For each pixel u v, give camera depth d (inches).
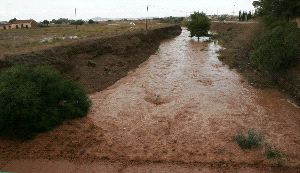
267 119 769.6
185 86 1058.1
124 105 872.9
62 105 745.0
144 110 834.8
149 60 1521.9
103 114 803.4
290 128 717.9
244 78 1146.7
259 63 1093.1
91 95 963.3
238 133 689.0
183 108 846.5
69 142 651.5
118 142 657.6
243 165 572.1
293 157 593.3
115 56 1370.6
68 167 573.6
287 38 1038.4
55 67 1024.2
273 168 561.9
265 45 1102.4
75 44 1245.7
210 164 577.3
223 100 910.4
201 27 2491.4
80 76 1082.1
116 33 1752.0
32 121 662.5
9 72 720.3
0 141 655.1
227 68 1320.1
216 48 1918.1
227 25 3073.3
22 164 581.3
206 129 713.6
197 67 1350.9
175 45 2085.4
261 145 632.4
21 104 647.1
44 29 2549.2
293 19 1409.9
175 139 668.7
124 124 743.7
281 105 866.8
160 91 1002.1
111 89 1031.6
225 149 623.8
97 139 666.2
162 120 767.1
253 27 2086.6
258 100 909.8
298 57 1029.2
